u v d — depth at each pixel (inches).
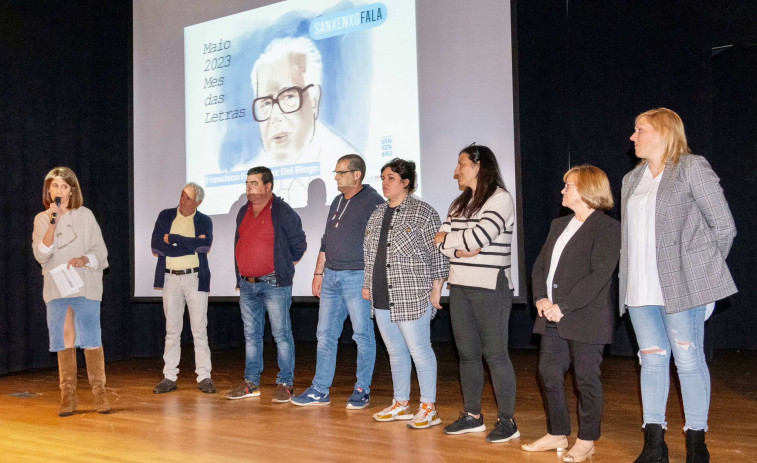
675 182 95.0
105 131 237.1
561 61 222.7
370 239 135.0
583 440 104.7
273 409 148.9
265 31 197.6
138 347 245.6
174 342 176.6
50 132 220.1
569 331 103.5
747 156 234.1
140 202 213.8
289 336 161.0
